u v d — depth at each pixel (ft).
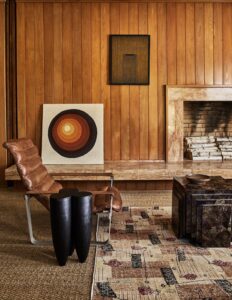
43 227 10.42
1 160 15.39
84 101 15.26
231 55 15.17
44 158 15.10
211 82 15.23
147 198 13.78
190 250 8.55
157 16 15.05
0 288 6.73
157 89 15.23
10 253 8.47
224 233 8.68
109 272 7.39
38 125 15.31
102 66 15.16
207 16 15.07
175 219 9.64
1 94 15.26
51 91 15.23
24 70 15.14
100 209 9.07
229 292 6.51
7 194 14.42
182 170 13.58
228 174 13.65
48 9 14.99
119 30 15.07
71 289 6.68
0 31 15.10
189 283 6.86
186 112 16.60
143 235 9.62
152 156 15.40
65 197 7.58
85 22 15.03
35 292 6.57
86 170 13.71
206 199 8.65
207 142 16.03
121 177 13.67
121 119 15.31
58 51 15.11
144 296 6.39
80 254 7.84
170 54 15.12
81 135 15.14
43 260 8.06
